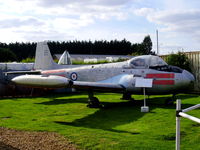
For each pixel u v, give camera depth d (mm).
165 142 5801
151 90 11320
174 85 10922
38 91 17625
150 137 6219
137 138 6129
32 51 92000
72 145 5625
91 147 5477
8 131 6898
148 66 11641
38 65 16359
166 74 11078
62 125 7762
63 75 14117
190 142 5824
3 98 15664
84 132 6781
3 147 5418
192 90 15984
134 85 11305
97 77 12914
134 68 11930
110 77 12508
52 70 15102
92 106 11602
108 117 9180
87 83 10828
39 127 7383
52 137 6262
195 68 15828
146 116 8938
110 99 14273
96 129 7211
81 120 8688
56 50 95062
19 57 91062
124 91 11656
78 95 17094
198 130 6789
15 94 17125
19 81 10023
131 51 97125
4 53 60875
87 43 96438
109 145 5570
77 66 15359
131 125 7691
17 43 94625
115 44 97250
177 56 16188
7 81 17469
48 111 10594
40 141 5930
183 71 11258
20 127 7371
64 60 25312
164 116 8742
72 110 10836
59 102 13484
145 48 78688
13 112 10312
